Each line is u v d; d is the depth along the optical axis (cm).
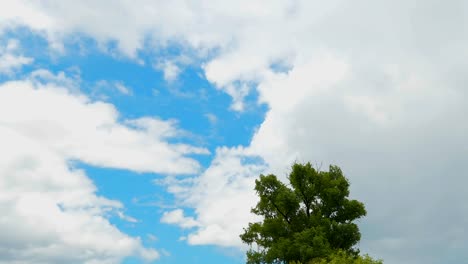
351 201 3834
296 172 3897
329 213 3875
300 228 3809
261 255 3731
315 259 3278
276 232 3838
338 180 3897
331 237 3631
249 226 4091
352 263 2838
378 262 2670
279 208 3953
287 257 3550
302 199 3922
